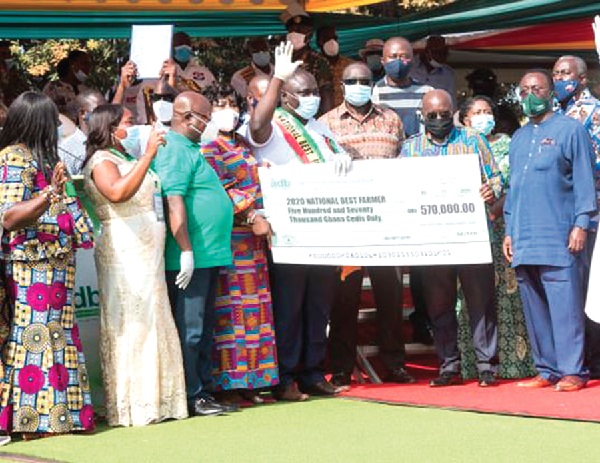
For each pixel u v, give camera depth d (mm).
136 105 10680
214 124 8148
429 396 8086
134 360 7293
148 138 7406
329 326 8734
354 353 8703
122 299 7312
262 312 8023
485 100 9188
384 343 8844
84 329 7727
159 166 7480
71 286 6992
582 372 8234
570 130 8203
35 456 6344
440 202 8008
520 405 7570
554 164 8211
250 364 7938
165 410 7406
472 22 12734
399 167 8023
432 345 9781
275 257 8086
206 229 7559
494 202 8469
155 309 7352
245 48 16703
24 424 6773
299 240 8117
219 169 7918
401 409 7664
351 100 8906
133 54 9836
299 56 12008
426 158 8000
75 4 11305
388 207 8062
